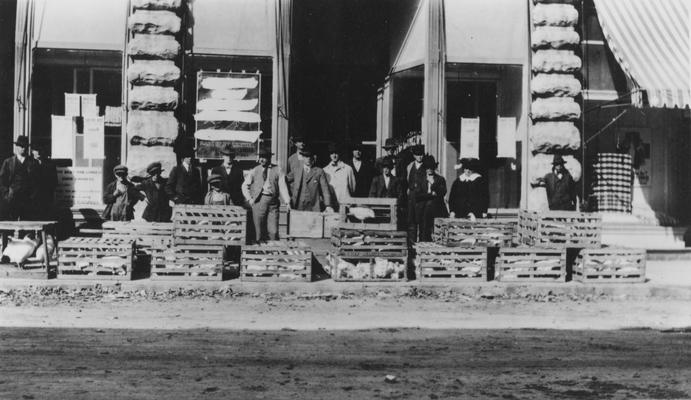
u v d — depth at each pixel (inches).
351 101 759.1
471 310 465.7
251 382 291.3
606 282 541.0
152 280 507.2
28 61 635.5
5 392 271.1
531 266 540.1
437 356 339.6
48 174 621.6
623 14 660.7
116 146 654.5
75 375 295.3
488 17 693.9
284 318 424.5
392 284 518.6
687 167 724.0
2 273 508.4
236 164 617.9
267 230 589.0
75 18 643.5
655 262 667.4
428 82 679.1
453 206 631.8
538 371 317.7
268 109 674.2
